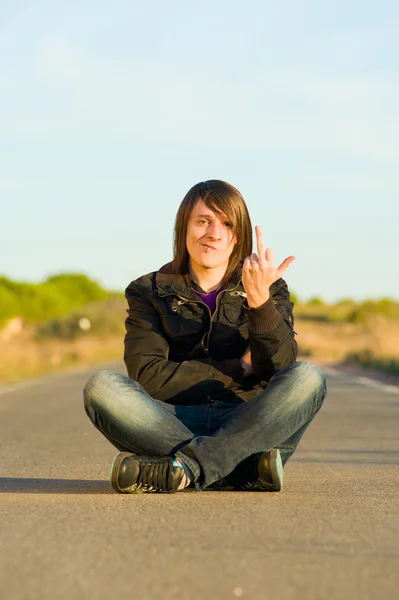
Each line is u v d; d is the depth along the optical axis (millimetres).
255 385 6812
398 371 39062
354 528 5426
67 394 24984
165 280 6832
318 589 4035
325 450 11109
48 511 6000
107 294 186125
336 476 8289
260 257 6230
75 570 4363
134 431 6461
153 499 6391
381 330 69375
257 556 4660
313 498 6590
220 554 4699
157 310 6824
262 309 6312
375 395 23562
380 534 5258
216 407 6688
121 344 89312
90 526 5445
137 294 6895
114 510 5984
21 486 7484
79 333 102562
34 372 44562
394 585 4117
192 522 5555
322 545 4934
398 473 8594
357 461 9789
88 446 11633
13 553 4730
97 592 3971
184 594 3941
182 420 6648
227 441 6367
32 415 17609
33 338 100312
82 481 7922
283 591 3998
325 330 107375
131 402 6441
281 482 6625
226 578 4215
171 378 6637
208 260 6699
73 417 17078
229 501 6320
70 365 56500
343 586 4090
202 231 6684
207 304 6824
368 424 15227
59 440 12539
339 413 17656
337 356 73312
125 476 6422
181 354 6840
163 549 4816
